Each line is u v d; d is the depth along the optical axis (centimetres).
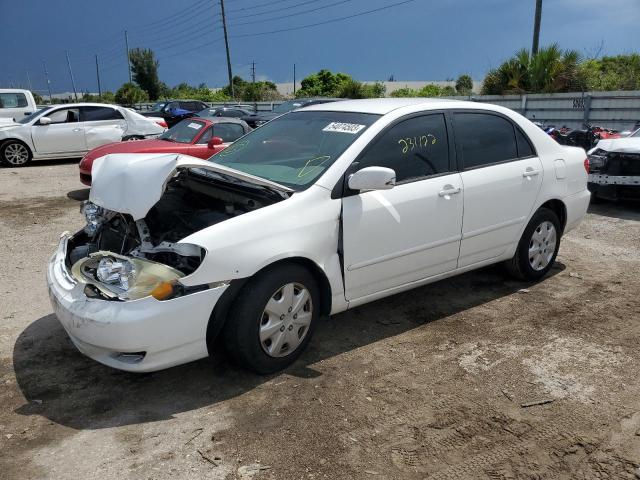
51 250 647
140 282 303
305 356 381
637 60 2398
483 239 452
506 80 2275
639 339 406
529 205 482
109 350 306
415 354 384
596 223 771
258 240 326
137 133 1407
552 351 388
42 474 268
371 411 317
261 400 328
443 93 3675
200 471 269
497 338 408
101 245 391
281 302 342
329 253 359
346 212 362
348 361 374
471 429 300
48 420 312
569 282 525
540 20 2428
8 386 346
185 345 313
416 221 398
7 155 1332
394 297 486
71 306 313
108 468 272
